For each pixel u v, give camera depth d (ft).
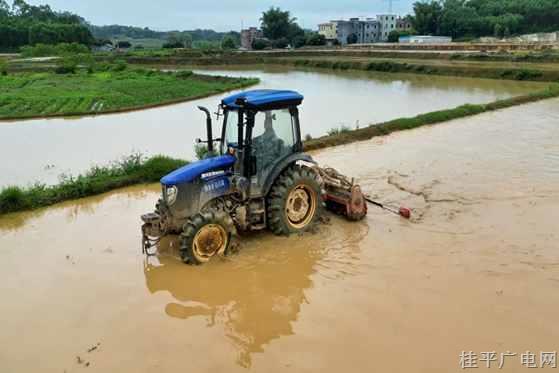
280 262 22.57
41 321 18.24
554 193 30.63
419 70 142.51
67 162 43.32
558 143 44.34
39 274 21.84
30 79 120.47
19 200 30.35
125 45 347.56
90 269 22.24
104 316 18.52
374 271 21.57
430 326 17.30
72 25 300.61
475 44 174.81
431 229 25.98
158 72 144.15
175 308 19.03
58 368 15.61
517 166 36.99
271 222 24.38
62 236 26.05
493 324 17.33
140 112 74.95
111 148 48.80
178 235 25.08
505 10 284.00
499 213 27.73
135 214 29.37
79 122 65.92
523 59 135.95
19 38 284.82
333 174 28.50
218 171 23.54
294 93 24.63
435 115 58.29
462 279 20.57
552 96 76.79
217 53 226.17
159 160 37.37
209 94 94.73
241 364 15.55
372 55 189.88
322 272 21.63
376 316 18.04
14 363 15.92
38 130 59.93
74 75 132.87
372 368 15.17
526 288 19.69
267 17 311.06
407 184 33.50
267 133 23.80
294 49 252.21
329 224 26.86
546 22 263.70
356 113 69.15
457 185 32.94
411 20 291.58
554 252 22.74
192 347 16.53
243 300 19.53
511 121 56.49
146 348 16.53
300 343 16.57
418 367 15.16
